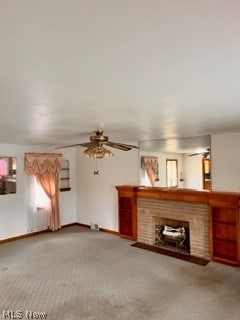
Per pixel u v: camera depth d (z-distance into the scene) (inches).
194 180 194.5
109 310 115.5
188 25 39.3
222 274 152.7
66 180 272.7
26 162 229.6
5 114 104.0
